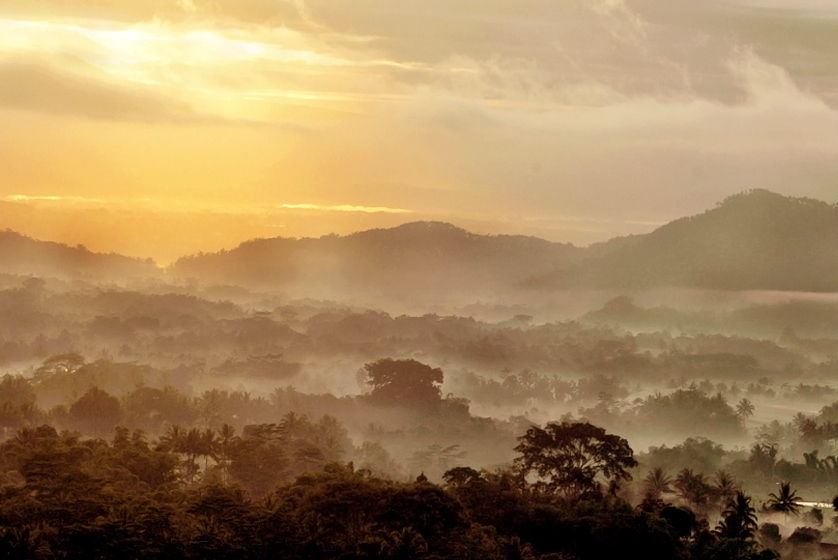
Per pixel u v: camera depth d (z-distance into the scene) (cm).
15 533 10950
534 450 16475
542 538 13588
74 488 13088
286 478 17288
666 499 19050
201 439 17800
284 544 11750
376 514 12412
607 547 13312
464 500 14062
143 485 14812
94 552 11038
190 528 11819
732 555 13912
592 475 16350
